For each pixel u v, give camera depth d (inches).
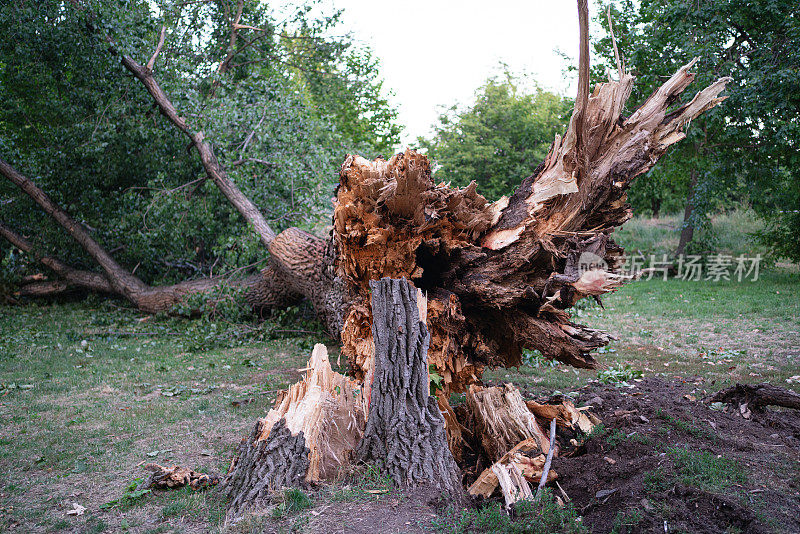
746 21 524.7
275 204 462.9
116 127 457.1
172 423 210.5
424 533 117.6
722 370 263.7
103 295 520.1
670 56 564.4
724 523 114.5
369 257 215.3
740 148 576.4
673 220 912.3
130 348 353.1
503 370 277.6
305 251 346.0
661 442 149.0
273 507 128.9
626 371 254.1
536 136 1156.5
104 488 156.1
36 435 198.8
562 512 123.0
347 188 213.9
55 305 502.0
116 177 477.1
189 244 497.7
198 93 449.7
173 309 414.6
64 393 254.8
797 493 124.3
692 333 350.6
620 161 185.5
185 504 139.5
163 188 460.1
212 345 353.7
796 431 163.0
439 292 209.8
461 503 133.5
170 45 472.1
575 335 188.2
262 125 465.1
